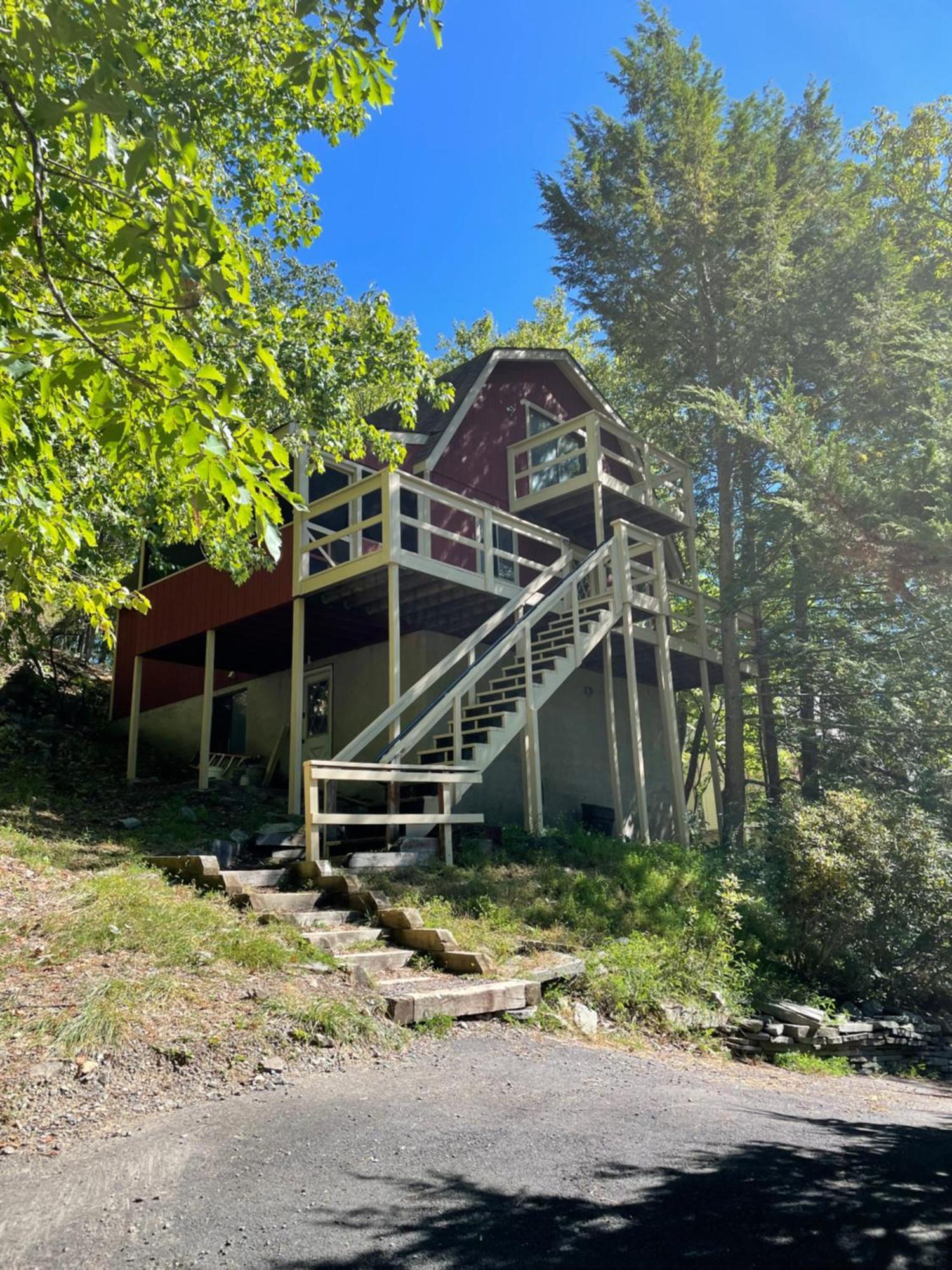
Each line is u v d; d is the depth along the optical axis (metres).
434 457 14.72
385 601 12.56
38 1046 4.20
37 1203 2.99
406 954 6.68
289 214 9.70
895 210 17.52
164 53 7.67
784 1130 4.38
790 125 18.61
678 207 17.31
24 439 3.14
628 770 16.69
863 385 16.23
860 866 10.26
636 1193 3.28
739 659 17.53
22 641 14.36
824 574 13.82
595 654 15.66
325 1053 4.81
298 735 11.67
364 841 9.66
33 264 3.56
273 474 3.04
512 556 13.55
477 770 10.35
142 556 15.91
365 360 10.68
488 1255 2.75
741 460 18.11
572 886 9.38
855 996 9.76
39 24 2.86
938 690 14.54
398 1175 3.34
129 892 6.65
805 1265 2.78
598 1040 6.28
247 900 7.14
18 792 10.95
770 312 16.80
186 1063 4.35
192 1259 2.66
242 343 7.14
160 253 2.78
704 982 7.84
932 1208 3.33
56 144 3.49
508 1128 3.94
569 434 18.14
